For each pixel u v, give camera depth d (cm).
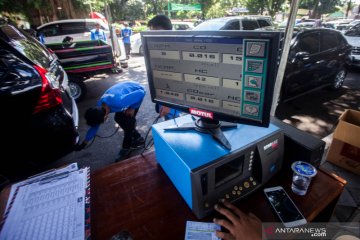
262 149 82
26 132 180
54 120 188
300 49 346
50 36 672
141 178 95
